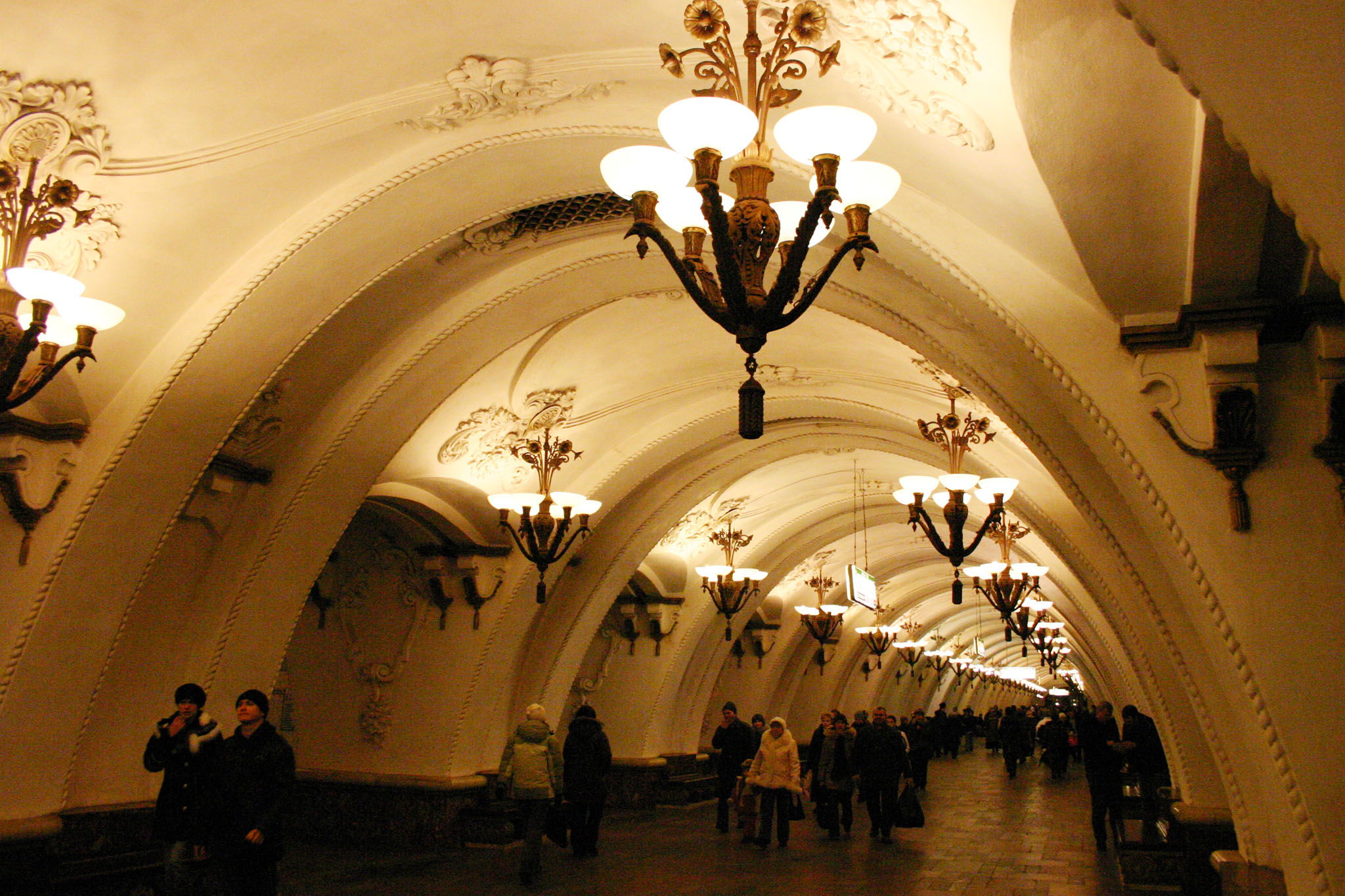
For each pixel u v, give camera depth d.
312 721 11.23
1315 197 1.65
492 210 6.12
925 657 29.89
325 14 4.40
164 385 5.97
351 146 5.43
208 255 5.74
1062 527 8.52
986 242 4.44
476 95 5.05
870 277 5.75
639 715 14.99
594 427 10.27
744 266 2.94
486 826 10.17
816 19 3.15
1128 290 3.85
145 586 6.80
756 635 18.75
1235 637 3.67
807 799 16.53
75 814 6.46
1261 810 5.29
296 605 7.91
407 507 9.83
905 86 3.60
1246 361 3.63
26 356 3.81
